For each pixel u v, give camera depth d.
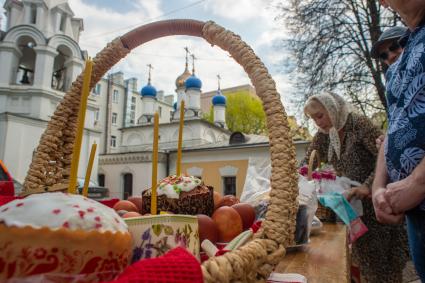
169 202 0.92
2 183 1.03
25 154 11.81
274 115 0.81
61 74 14.16
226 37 0.97
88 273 0.40
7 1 14.20
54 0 14.05
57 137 1.08
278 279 0.78
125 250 0.46
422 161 0.92
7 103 12.55
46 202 0.42
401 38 1.23
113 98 29.11
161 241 0.58
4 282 0.37
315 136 2.44
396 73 1.12
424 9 1.00
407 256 2.10
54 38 13.26
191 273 0.41
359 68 7.64
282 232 0.64
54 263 0.38
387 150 1.12
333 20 7.91
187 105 19.12
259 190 1.50
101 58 1.16
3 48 12.76
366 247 2.01
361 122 2.06
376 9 7.31
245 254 0.52
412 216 1.03
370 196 1.84
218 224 0.89
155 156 0.73
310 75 8.07
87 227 0.41
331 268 0.96
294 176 0.75
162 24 1.12
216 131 19.12
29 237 0.38
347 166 2.10
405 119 1.00
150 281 0.39
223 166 13.73
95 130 13.83
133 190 15.40
